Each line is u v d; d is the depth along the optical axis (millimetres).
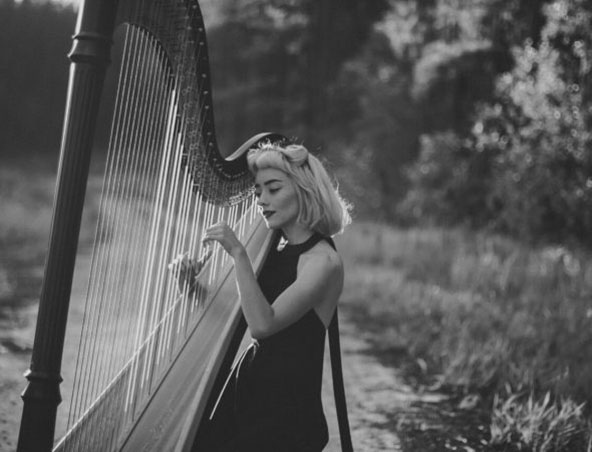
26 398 1778
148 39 2105
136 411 2322
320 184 2340
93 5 1782
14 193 19031
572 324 6238
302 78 29000
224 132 30531
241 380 2324
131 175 2158
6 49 26484
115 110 1992
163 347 2521
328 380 5504
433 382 5461
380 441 4113
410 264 10492
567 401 4324
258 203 2357
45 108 27281
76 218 1781
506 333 6309
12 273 10055
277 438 2242
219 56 31297
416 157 19141
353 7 28125
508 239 11391
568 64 11328
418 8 20641
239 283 2148
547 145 11461
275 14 29547
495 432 4113
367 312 8352
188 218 2617
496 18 15430
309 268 2266
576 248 10312
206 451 2316
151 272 2328
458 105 17578
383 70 22188
